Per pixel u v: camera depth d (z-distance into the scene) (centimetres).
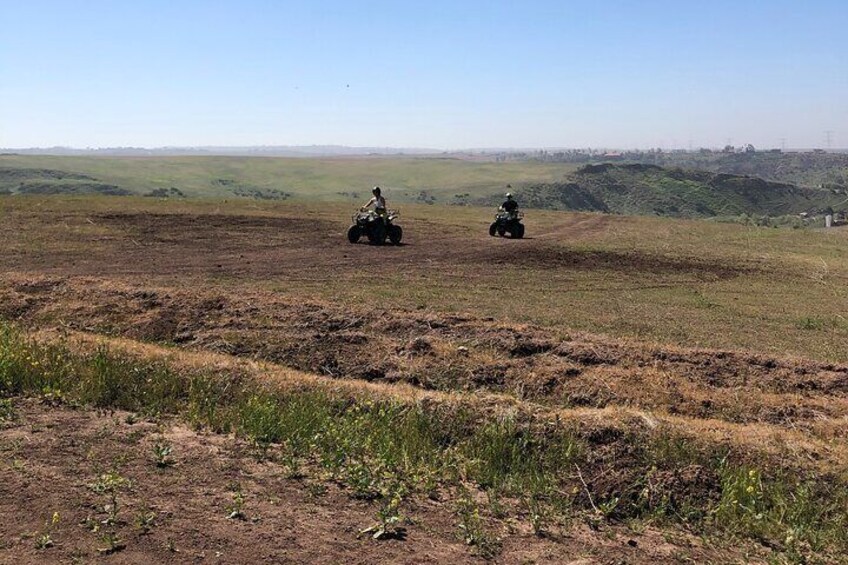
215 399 780
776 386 961
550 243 2762
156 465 578
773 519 568
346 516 514
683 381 946
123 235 2430
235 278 1656
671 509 579
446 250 2419
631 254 2519
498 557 473
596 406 879
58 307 1202
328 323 1145
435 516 532
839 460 666
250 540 459
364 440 670
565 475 623
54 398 747
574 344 1062
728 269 2275
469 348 1042
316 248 2331
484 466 637
